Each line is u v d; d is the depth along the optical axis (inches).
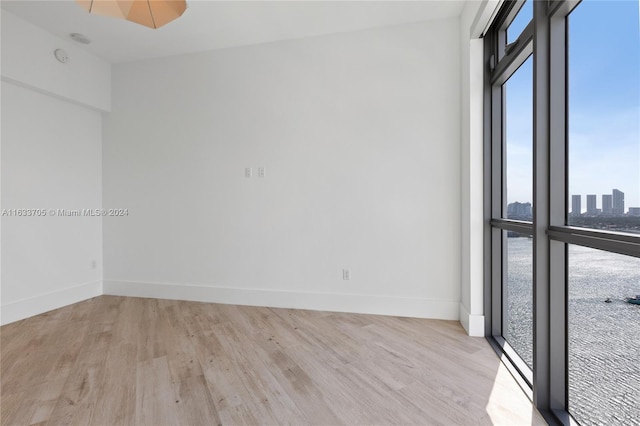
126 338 104.6
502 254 102.8
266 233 139.3
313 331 109.5
